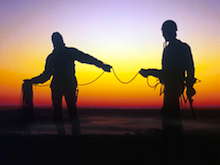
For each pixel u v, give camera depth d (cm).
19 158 414
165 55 541
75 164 376
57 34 607
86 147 481
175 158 400
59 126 600
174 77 529
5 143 533
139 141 521
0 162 393
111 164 372
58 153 441
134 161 385
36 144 517
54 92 603
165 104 541
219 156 409
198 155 417
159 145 486
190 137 563
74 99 609
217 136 577
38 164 380
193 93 527
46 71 614
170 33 537
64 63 601
